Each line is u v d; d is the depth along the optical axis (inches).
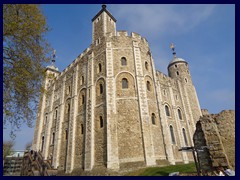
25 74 542.6
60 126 971.3
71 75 1054.4
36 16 549.3
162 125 762.8
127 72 781.9
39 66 591.8
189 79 1339.8
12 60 534.6
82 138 791.1
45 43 600.7
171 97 1087.6
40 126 1184.8
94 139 718.5
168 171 533.3
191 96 1268.5
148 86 809.5
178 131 990.4
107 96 725.9
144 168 602.5
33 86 586.6
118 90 746.8
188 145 1026.7
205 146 473.7
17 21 513.0
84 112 835.4
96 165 666.2
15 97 547.8
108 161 623.5
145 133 673.6
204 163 487.5
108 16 1019.3
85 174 664.4
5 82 514.9
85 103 844.0
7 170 773.9
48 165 655.8
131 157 637.3
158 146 710.5
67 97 1016.9
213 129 493.7
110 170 607.8
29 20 530.3
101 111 737.6
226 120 496.4
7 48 522.0
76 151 796.0
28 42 558.6
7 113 506.0
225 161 452.4
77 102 911.7
